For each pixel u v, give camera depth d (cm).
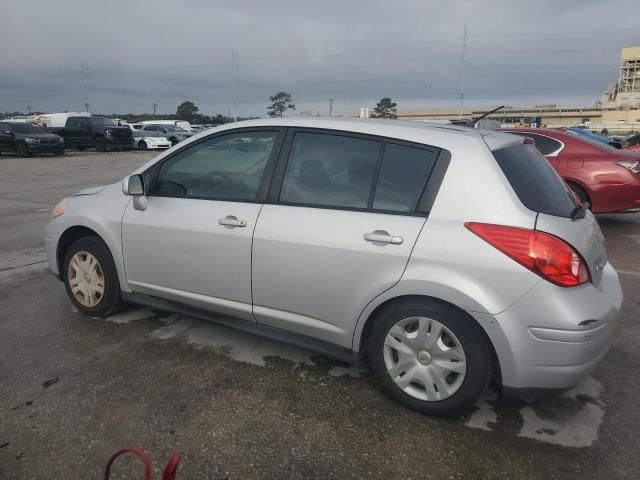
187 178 354
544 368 250
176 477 232
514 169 274
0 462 238
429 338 270
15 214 901
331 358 347
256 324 334
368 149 294
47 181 1433
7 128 2348
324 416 279
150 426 267
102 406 284
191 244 340
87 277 403
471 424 275
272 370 329
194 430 265
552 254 245
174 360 340
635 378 326
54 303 442
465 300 254
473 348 261
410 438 262
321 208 298
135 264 373
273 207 312
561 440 262
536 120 2670
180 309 366
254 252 314
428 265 262
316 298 299
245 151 333
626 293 483
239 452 249
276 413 281
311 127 314
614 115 9256
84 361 337
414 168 279
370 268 277
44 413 277
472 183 263
